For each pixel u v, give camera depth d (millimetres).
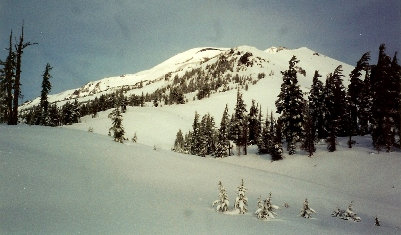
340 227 14875
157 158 28344
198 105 194125
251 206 17438
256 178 29703
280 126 56500
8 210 9875
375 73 51375
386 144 47562
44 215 9875
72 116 116438
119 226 9711
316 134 63375
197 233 10062
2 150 17484
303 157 52750
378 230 15828
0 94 42562
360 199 29281
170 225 10641
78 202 12031
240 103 69750
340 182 41031
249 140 81250
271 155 57562
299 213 17703
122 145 30922
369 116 52844
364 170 42594
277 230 11969
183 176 23406
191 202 15789
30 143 21875
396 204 32250
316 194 27141
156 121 116562
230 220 12844
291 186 29094
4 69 37625
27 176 14031
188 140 95188
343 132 65250
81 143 26562
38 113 90625
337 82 55406
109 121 111375
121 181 17547
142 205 13211
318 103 61562
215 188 21219
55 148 22172
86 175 16875
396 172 39656
